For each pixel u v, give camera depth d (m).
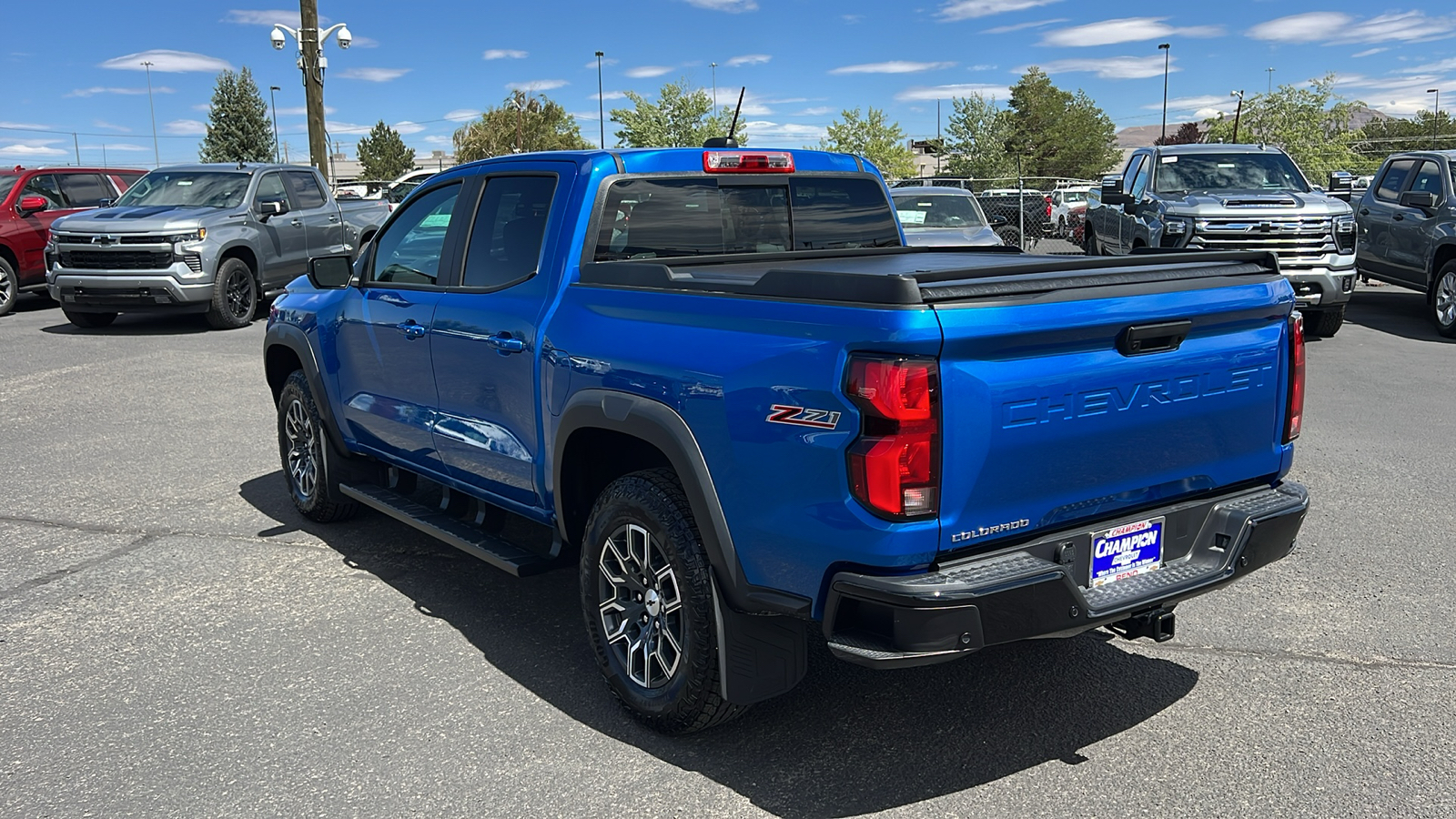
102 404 9.09
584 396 3.62
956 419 2.76
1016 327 2.77
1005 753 3.39
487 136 61.28
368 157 88.19
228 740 3.54
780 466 2.97
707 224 4.31
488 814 3.09
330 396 5.49
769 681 3.30
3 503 6.29
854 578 2.83
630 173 4.08
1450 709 3.62
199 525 5.88
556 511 3.91
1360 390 9.10
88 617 4.60
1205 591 3.22
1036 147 81.31
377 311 4.95
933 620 2.74
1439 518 5.68
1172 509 3.30
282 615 4.61
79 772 3.35
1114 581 3.19
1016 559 2.93
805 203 4.64
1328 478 6.44
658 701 3.45
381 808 3.12
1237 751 3.37
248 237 13.95
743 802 3.14
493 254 4.33
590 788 3.22
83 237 13.01
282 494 6.46
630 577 3.58
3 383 10.05
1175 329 3.11
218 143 73.62
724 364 3.11
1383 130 77.75
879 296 2.73
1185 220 11.66
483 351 4.21
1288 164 12.95
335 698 3.83
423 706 3.77
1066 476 3.00
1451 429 7.68
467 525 4.62
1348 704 3.67
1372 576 4.87
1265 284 3.37
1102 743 3.44
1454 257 12.22
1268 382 3.46
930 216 14.12
